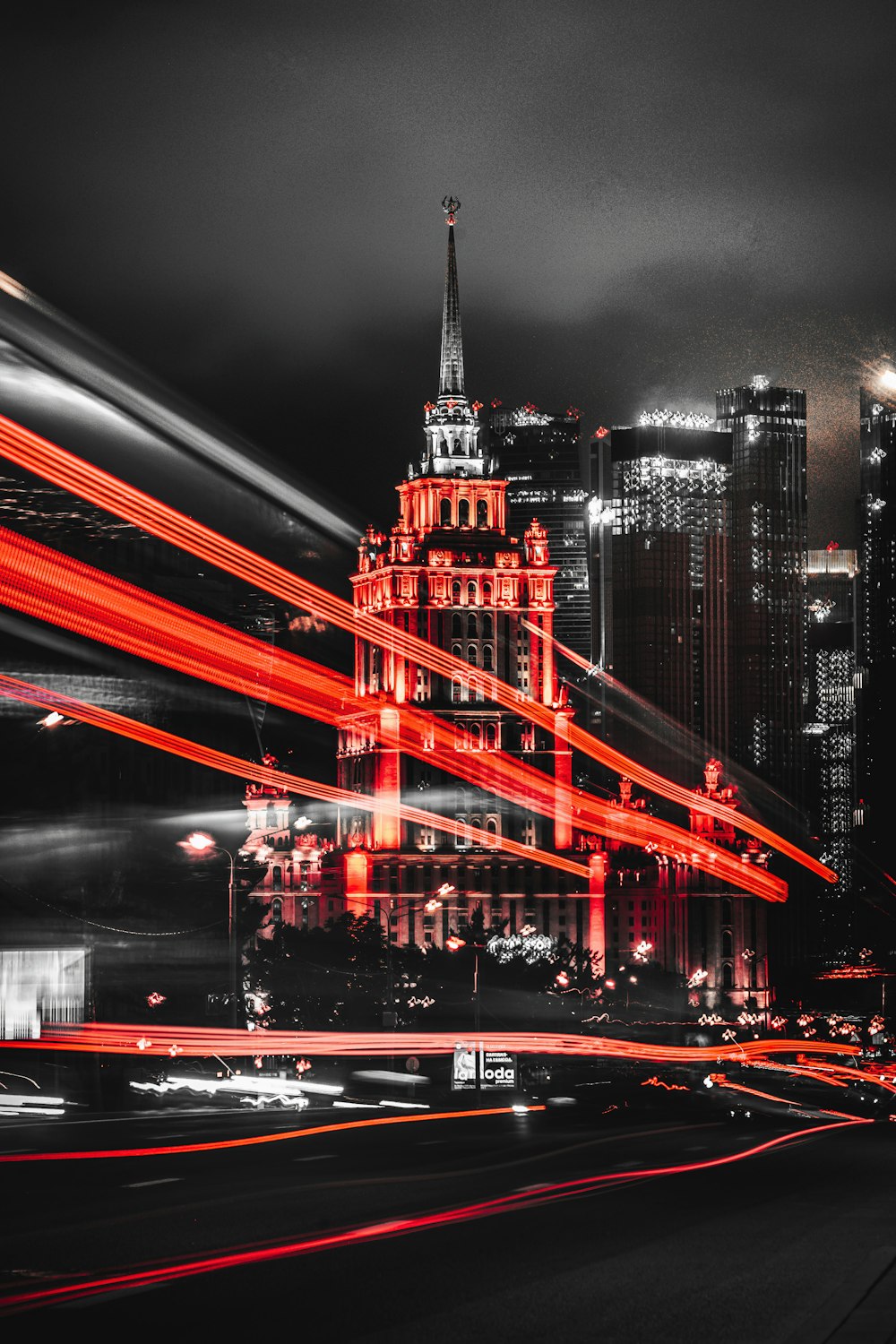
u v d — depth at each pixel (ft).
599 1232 105.81
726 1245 99.45
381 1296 79.77
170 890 364.58
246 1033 367.04
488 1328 71.72
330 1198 125.49
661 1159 181.16
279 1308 75.87
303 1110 298.97
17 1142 186.50
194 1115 260.62
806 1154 193.36
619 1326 72.43
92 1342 67.31
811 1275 87.56
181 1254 93.30
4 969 325.01
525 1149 195.00
